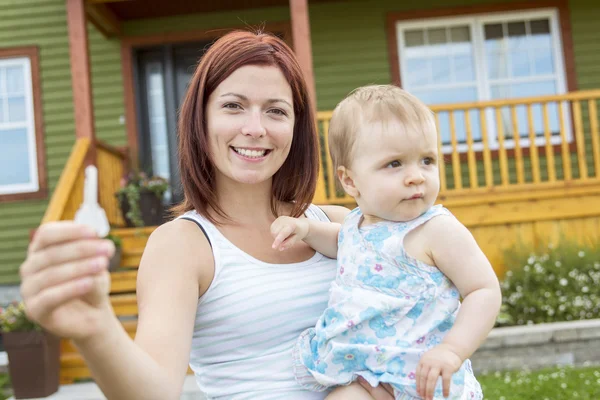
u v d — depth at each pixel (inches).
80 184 247.6
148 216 289.0
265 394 60.9
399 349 58.2
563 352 188.7
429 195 62.4
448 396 55.2
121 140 331.3
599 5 331.3
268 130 64.9
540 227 240.4
